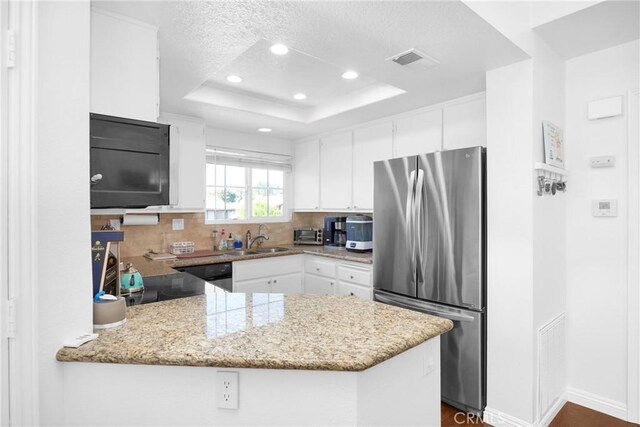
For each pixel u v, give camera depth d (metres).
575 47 2.28
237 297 1.63
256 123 3.74
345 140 3.90
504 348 2.19
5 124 0.97
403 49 2.00
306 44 1.94
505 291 2.18
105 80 1.55
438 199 2.48
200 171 3.53
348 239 3.85
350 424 0.98
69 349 1.04
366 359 0.95
